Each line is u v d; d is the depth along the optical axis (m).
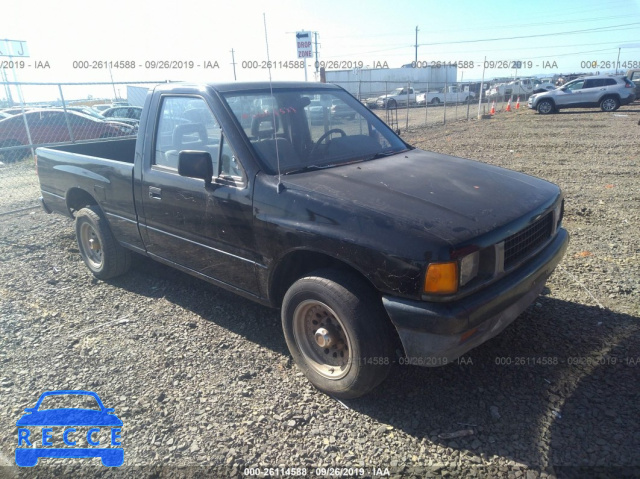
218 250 3.45
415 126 19.33
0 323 4.03
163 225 3.88
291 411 2.88
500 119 21.75
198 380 3.20
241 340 3.68
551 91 23.77
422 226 2.54
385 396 2.98
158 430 2.76
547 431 2.63
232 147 3.29
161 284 4.76
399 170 3.37
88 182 4.61
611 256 4.95
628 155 10.98
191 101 3.63
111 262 4.70
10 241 6.27
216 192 3.33
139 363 3.41
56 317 4.13
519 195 3.10
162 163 3.86
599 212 6.59
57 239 6.31
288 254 2.99
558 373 3.10
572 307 3.90
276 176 3.12
